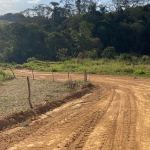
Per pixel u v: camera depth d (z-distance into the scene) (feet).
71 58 160.76
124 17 235.61
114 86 64.95
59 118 36.19
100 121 34.19
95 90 59.26
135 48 216.54
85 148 25.09
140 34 214.28
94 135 28.81
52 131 30.60
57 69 111.75
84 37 181.47
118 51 213.25
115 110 40.06
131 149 24.70
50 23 258.57
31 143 26.91
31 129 31.60
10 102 46.44
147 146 25.46
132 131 29.94
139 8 237.66
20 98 49.85
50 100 47.19
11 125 33.22
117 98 49.65
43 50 178.91
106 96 51.83
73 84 65.92
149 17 224.33
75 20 232.94
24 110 39.68
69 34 200.44
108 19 223.51
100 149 24.80
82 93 54.08
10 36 208.13
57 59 171.22
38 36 184.24
